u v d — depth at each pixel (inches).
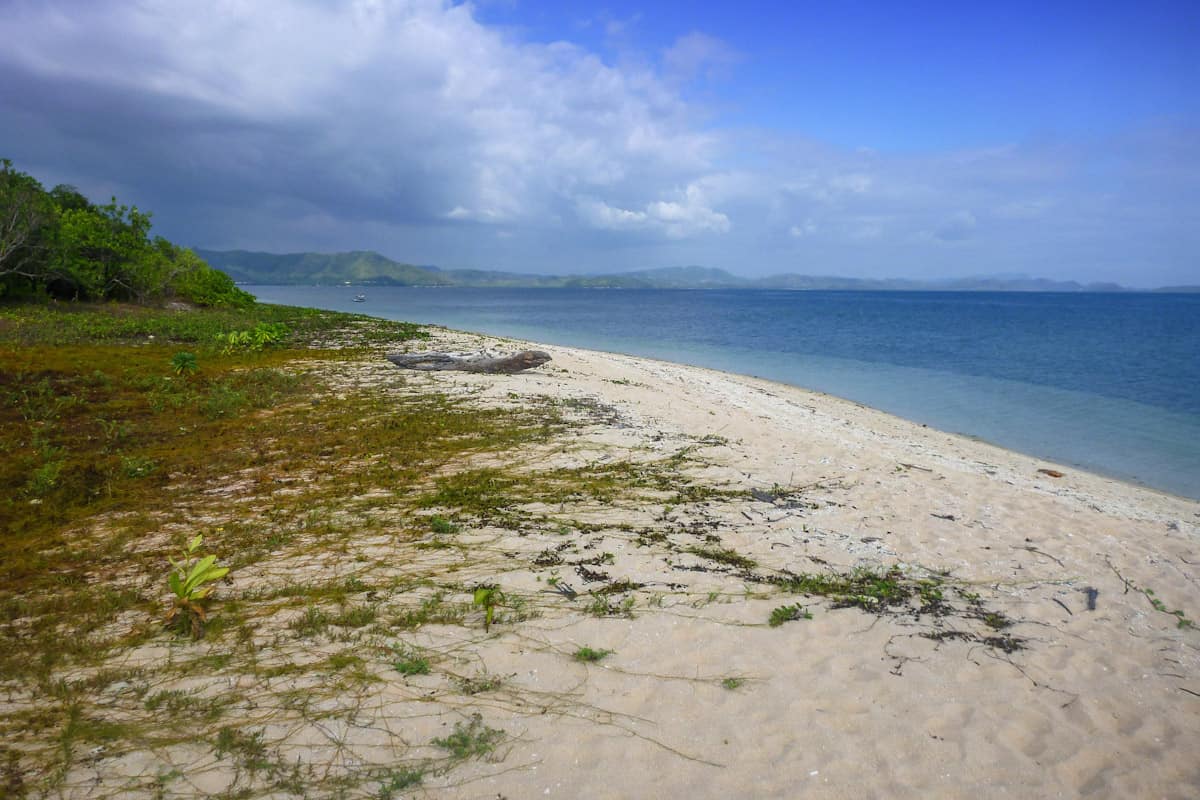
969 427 610.9
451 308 2933.1
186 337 770.8
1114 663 183.9
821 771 136.9
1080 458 510.0
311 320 1047.6
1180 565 259.1
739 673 168.9
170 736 140.1
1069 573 244.8
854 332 1708.9
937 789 134.0
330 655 169.6
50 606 188.1
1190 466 490.9
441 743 139.6
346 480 303.6
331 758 135.3
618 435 404.8
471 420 422.9
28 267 941.8
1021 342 1429.6
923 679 170.9
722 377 816.9
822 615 200.5
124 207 1071.0
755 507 294.5
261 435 375.6
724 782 132.7
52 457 320.2
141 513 259.1
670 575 221.5
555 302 4313.5
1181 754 147.7
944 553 257.4
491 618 181.0
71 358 575.2
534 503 283.3
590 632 184.5
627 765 136.2
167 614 180.1
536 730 145.3
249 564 219.1
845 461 387.9
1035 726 155.3
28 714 145.3
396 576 212.8
